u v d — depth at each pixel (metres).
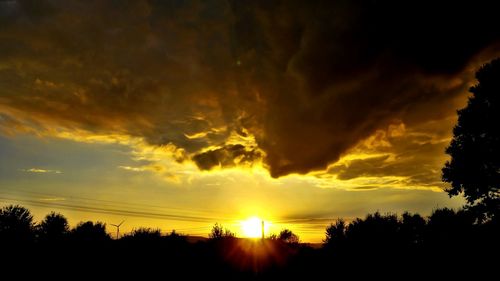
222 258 34.38
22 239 32.12
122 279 25.58
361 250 31.52
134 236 35.22
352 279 26.80
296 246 40.56
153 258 32.59
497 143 23.00
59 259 30.06
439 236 25.78
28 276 24.48
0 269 25.84
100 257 31.67
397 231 31.61
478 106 23.77
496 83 23.17
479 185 23.39
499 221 22.45
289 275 29.58
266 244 39.22
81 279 24.56
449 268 24.08
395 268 27.72
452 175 24.48
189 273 29.52
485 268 22.33
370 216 33.88
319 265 31.98
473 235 23.42
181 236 36.50
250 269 31.75
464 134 24.55
